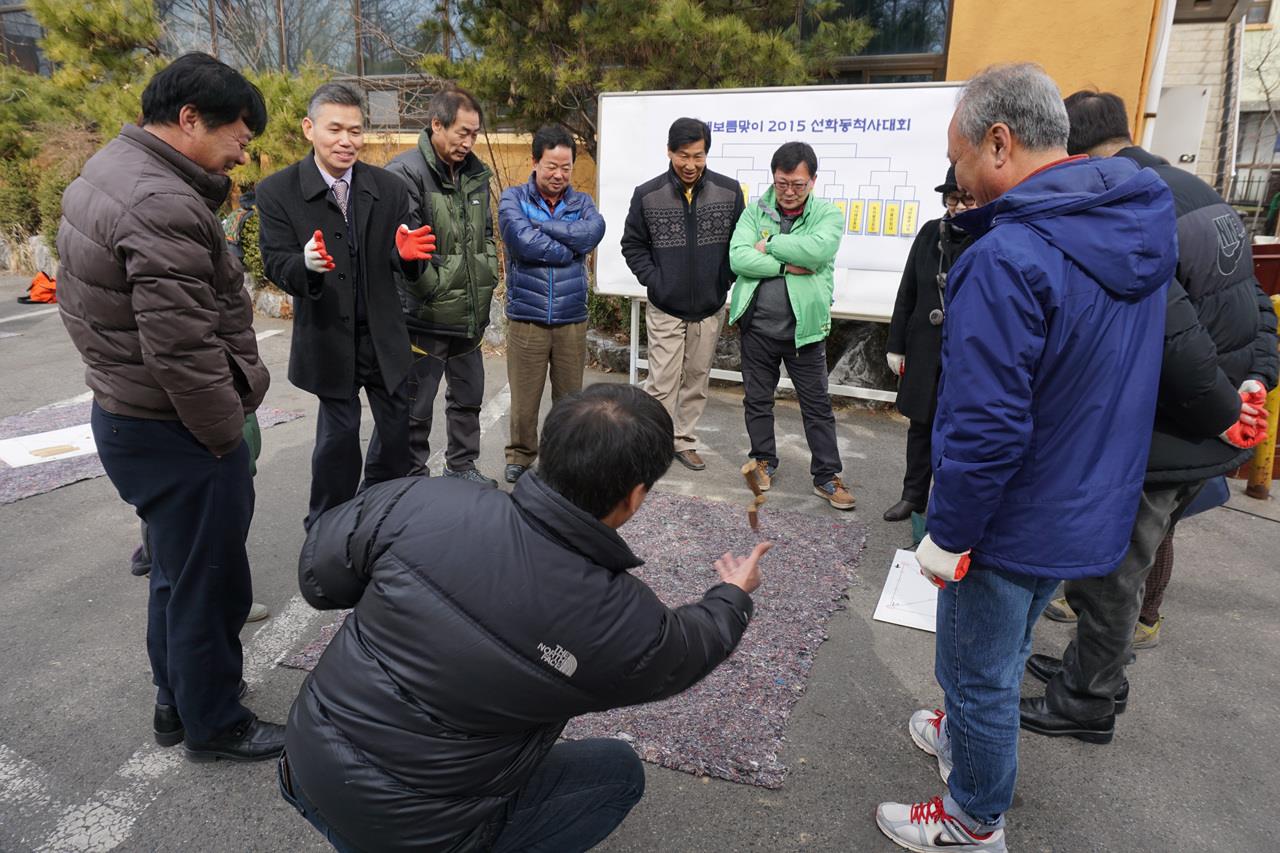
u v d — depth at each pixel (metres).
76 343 2.06
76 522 3.83
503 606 1.28
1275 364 2.33
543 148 3.94
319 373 3.22
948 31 6.76
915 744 2.46
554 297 4.07
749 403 4.24
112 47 8.99
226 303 2.23
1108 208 1.59
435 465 4.61
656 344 4.46
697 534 3.76
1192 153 8.59
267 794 2.26
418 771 1.32
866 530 3.85
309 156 3.13
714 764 2.35
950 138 1.79
